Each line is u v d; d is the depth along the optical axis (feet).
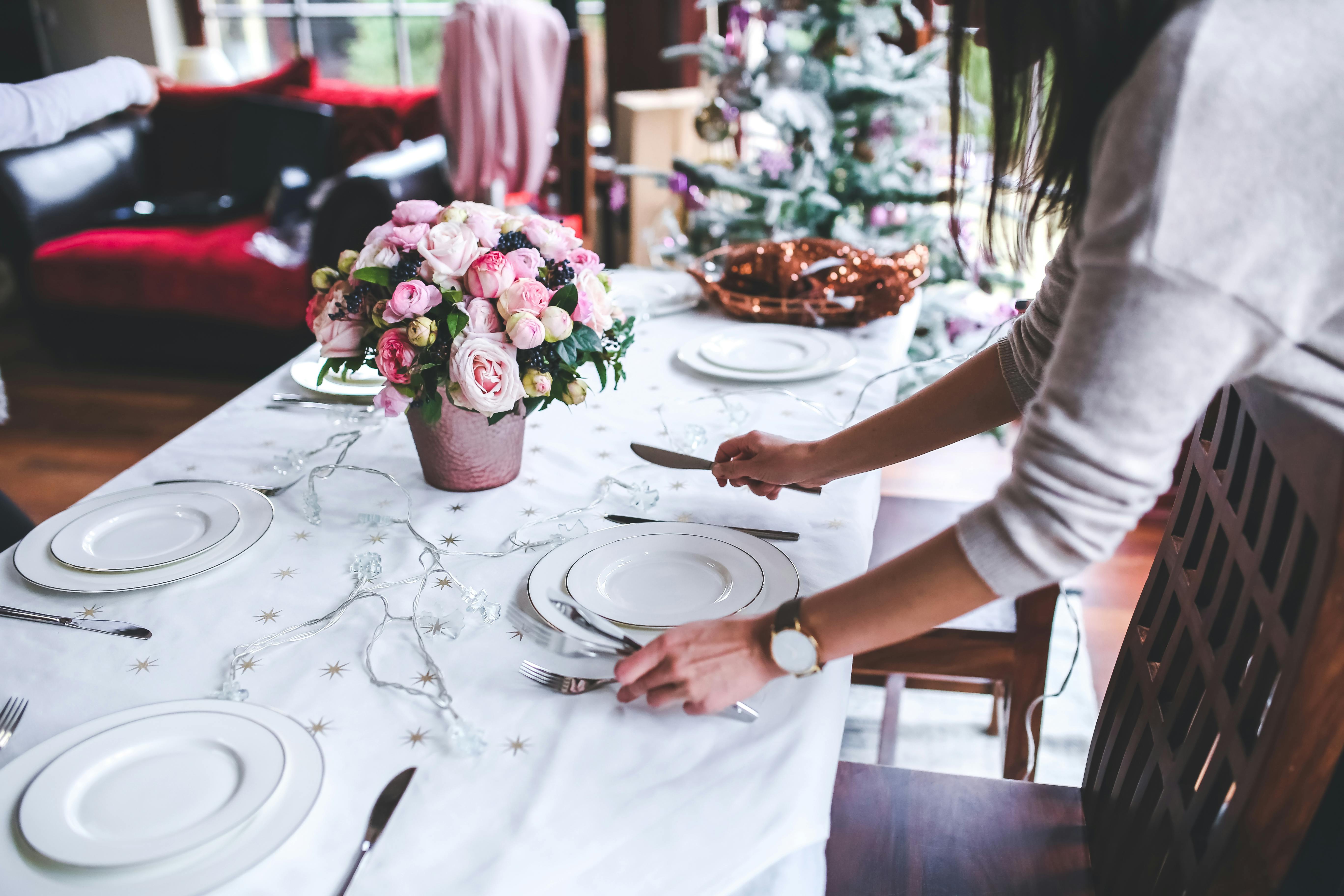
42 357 11.42
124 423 9.70
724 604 2.37
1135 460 1.60
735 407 3.54
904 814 3.02
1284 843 1.92
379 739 2.03
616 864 1.73
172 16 13.67
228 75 13.06
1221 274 1.46
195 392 10.43
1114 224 1.54
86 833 1.70
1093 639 6.59
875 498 3.13
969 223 7.51
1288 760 1.84
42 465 8.84
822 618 1.98
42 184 10.50
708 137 8.07
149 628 2.40
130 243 10.19
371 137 11.25
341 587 2.58
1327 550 1.69
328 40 13.74
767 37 7.48
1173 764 2.35
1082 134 1.87
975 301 7.83
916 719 6.01
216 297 10.04
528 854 1.73
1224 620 2.31
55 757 1.88
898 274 4.40
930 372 7.09
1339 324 1.56
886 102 7.30
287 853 1.75
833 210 7.41
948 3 2.13
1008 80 2.02
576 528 2.84
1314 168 1.42
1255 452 2.24
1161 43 1.52
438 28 13.47
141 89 4.88
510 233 2.86
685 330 4.49
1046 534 1.71
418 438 3.01
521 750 2.00
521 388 2.64
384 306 2.69
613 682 2.18
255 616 2.45
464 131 10.38
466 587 2.45
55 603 2.50
